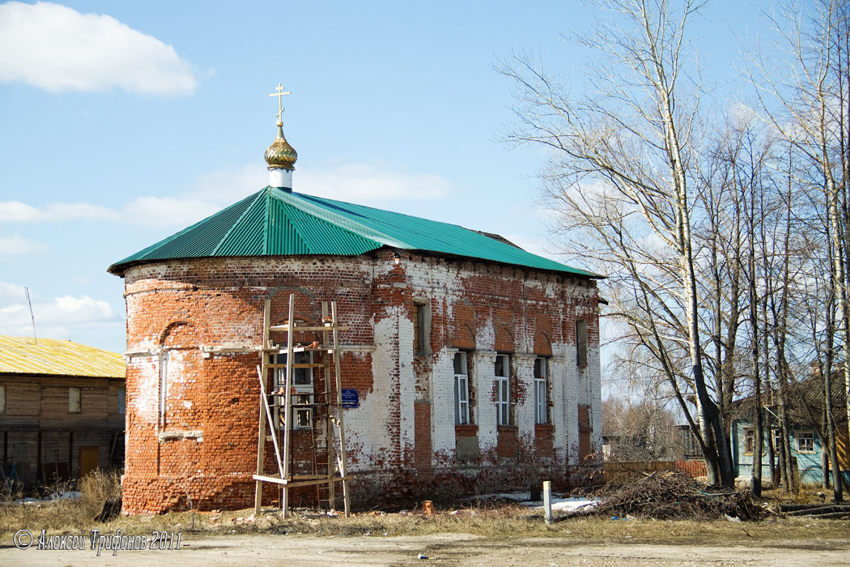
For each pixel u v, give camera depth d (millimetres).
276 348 30250
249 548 23500
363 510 31672
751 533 26516
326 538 25516
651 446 71938
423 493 33812
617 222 41500
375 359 33219
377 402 33031
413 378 33781
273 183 38812
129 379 33250
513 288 39469
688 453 77625
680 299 43969
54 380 51125
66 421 51438
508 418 38906
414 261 34281
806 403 43406
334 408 31781
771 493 43844
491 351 37750
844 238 39000
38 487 47875
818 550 23391
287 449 29406
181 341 32219
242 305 31828
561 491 40625
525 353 39594
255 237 33062
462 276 36844
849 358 38625
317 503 31406
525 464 38906
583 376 43469
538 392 40875
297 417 31781
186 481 31531
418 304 35156
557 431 41000
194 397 31781
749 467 57562
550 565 20625
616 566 20531
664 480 30641
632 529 26922
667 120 37219
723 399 42969
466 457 36250
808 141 40812
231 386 31516
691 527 27469
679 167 37031
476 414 36969
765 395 46438
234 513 30641
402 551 22844
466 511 30578
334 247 32812
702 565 20703
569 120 38188
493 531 26391
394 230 37031
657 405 51750
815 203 41375
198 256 31969
